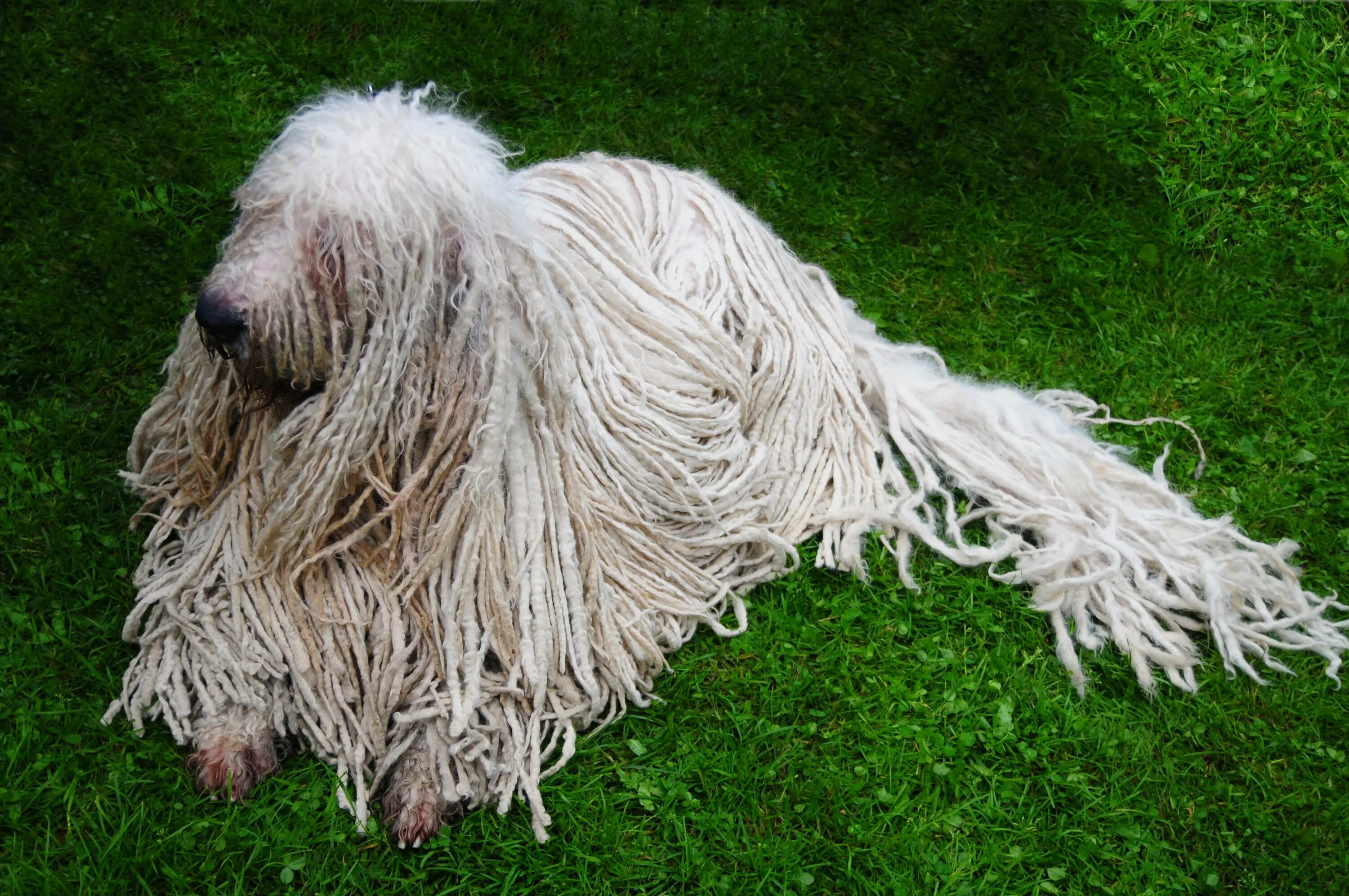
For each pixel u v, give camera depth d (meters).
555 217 1.97
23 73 2.55
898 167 2.70
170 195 2.45
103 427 2.13
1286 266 2.63
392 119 1.70
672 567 1.96
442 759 1.78
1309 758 1.97
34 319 2.23
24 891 1.68
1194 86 2.88
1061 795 1.90
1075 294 2.52
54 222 2.37
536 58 2.75
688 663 1.96
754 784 1.86
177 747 1.81
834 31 2.89
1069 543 2.10
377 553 1.79
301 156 1.68
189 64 2.63
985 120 2.79
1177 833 1.89
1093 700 2.01
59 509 2.01
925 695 1.98
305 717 1.79
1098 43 2.93
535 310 1.75
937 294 2.51
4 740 1.80
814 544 2.12
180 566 1.83
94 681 1.86
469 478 1.75
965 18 2.94
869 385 2.23
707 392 2.00
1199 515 2.21
